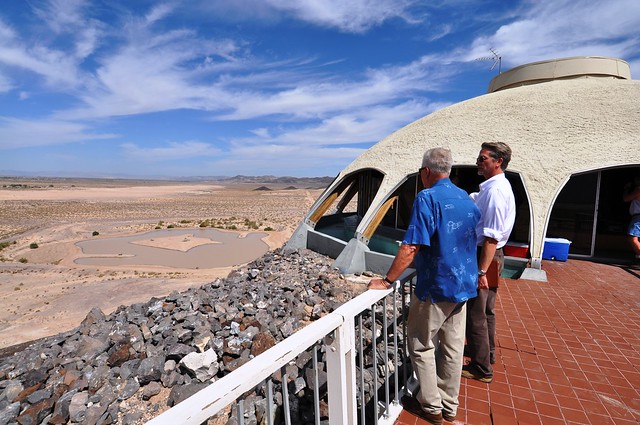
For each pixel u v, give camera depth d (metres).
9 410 4.70
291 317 6.71
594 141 8.71
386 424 2.75
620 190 8.69
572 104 10.16
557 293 6.05
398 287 3.06
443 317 2.63
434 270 2.55
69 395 4.84
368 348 4.92
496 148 3.17
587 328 4.61
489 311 3.59
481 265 3.15
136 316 7.26
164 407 4.63
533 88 12.07
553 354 3.92
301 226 12.14
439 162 2.62
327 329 1.91
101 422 4.38
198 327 6.09
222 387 1.36
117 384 5.05
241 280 9.41
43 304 15.77
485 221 3.14
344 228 14.30
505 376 3.48
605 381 3.38
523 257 7.72
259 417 3.95
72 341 6.53
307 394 4.12
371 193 13.50
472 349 3.35
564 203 9.06
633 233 7.48
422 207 2.45
